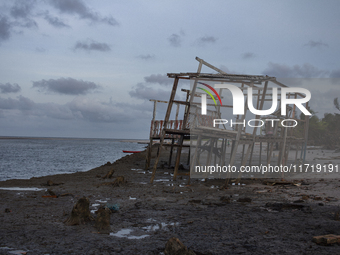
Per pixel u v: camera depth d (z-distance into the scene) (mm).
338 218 4750
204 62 10945
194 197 7039
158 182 9773
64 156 39125
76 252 3410
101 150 60969
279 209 5613
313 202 6191
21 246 3592
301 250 3463
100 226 4348
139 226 4520
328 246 3586
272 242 3752
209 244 3705
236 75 9164
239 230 4273
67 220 4715
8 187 8906
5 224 4559
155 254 3361
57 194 7344
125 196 7184
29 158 34562
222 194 7438
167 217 5059
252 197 6969
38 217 5016
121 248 3551
